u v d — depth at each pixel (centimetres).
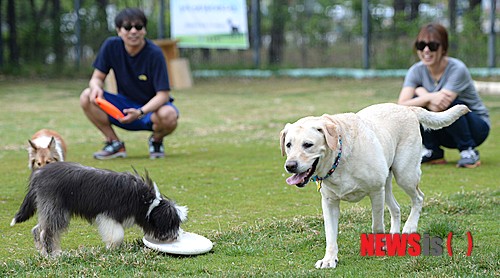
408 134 518
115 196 480
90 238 538
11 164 855
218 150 956
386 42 2092
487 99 1458
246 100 1550
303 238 525
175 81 1878
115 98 875
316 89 1764
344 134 460
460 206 605
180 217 499
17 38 2152
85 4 2198
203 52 2244
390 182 526
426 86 796
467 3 2164
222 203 648
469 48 1994
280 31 2227
